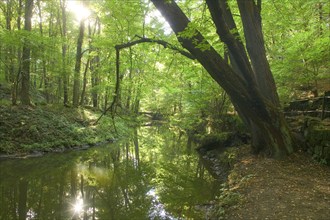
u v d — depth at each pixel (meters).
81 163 13.53
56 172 11.77
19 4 18.20
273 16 12.18
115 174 12.18
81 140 16.77
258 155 10.52
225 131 15.76
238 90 8.70
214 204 8.12
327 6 11.76
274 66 12.62
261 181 7.92
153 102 33.69
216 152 14.41
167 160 15.42
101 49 17.44
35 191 9.46
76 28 27.27
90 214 7.71
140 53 13.77
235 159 11.16
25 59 15.43
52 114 17.38
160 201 8.80
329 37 10.48
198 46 7.72
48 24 27.08
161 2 7.77
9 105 15.54
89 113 21.80
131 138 22.38
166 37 12.12
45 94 27.58
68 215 7.57
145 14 11.41
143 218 7.40
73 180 10.90
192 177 11.69
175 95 24.53
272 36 14.16
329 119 10.24
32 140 13.93
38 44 14.85
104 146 18.11
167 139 23.98
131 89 19.88
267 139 9.87
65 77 20.30
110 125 21.58
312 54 10.98
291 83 13.64
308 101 12.62
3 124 13.65
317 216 5.61
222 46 10.76
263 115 9.31
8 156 12.35
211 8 7.02
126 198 9.13
